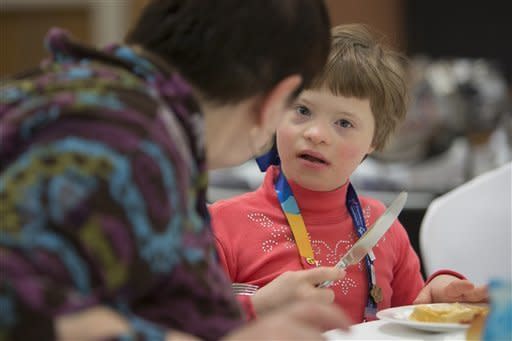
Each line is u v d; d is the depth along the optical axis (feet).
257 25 3.65
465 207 7.46
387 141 6.37
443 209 7.38
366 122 5.97
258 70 3.69
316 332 3.22
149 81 3.53
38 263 2.86
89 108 3.18
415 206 8.98
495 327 3.30
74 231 2.92
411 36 29.71
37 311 2.80
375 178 13.79
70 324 2.89
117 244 2.98
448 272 6.07
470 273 7.36
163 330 3.10
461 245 7.36
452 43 28.96
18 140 3.14
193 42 3.62
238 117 3.84
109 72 3.48
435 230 7.29
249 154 4.04
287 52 3.74
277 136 6.05
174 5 3.73
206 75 3.65
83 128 3.10
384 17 30.94
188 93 3.54
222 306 3.52
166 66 3.63
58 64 3.67
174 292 3.32
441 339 4.46
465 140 16.96
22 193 2.95
